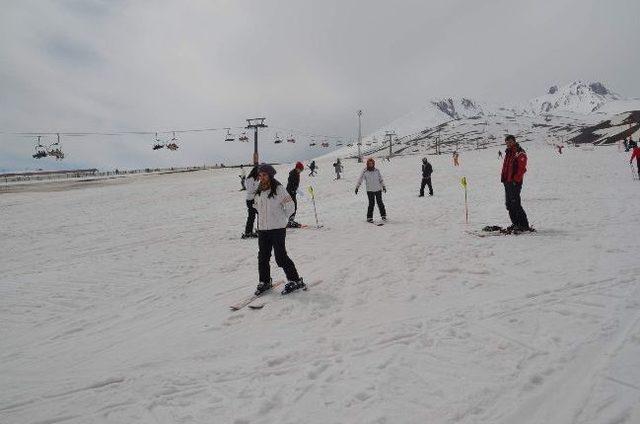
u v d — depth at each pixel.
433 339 4.10
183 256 9.50
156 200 27.20
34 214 22.91
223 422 3.00
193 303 6.06
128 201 27.55
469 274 6.21
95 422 3.12
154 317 5.61
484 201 15.13
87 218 19.91
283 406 3.15
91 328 5.38
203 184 38.34
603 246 7.05
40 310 6.22
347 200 19.53
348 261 7.58
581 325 4.09
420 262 7.08
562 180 20.02
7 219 21.23
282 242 6.02
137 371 3.96
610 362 3.34
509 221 10.56
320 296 5.75
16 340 5.12
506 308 4.71
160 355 4.32
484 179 25.02
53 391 3.67
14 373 4.16
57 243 13.25
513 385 3.16
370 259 7.57
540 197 14.43
